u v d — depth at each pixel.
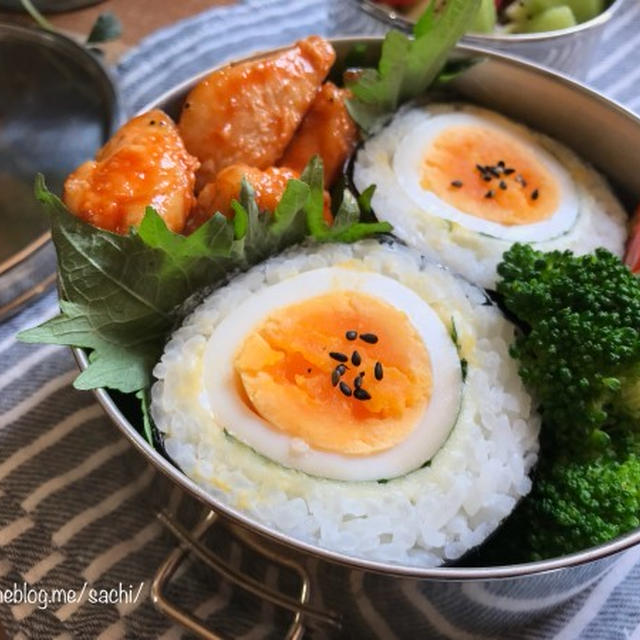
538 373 0.17
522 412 0.17
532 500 0.16
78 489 0.18
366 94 0.20
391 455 0.16
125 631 0.16
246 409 0.16
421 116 0.21
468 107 0.21
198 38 0.28
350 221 0.18
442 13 0.20
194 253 0.17
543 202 0.20
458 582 0.13
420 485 0.15
